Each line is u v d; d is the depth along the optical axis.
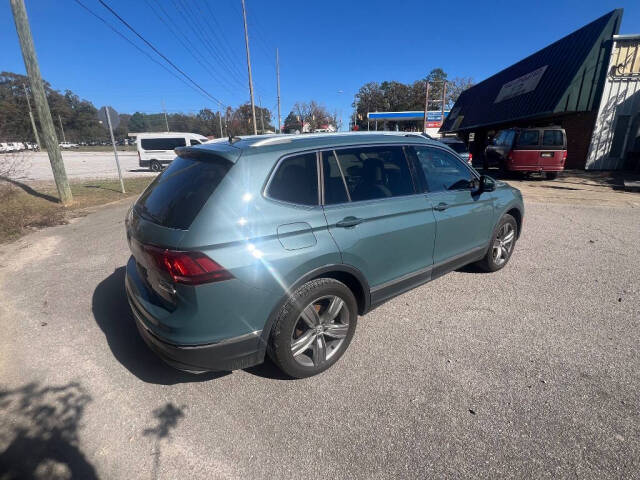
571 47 15.53
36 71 9.20
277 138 2.68
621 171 14.84
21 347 3.15
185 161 2.78
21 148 12.98
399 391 2.59
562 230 6.60
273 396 2.56
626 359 2.89
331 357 2.83
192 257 2.12
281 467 2.01
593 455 2.04
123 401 2.52
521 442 2.14
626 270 4.68
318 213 2.59
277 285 2.36
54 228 7.28
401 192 3.21
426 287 4.25
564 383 2.63
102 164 29.19
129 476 1.97
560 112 14.70
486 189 3.88
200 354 2.26
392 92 70.38
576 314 3.59
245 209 2.30
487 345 3.11
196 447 2.15
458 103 29.36
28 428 2.29
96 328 3.44
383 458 2.06
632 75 14.09
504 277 4.50
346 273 2.78
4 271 4.87
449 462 2.02
